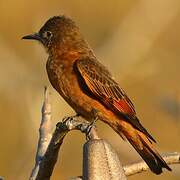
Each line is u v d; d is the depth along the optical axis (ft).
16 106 46.80
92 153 18.60
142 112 50.31
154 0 53.98
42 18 51.49
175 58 54.39
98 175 18.43
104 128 43.39
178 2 55.01
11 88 47.01
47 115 23.59
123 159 31.17
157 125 48.70
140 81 51.65
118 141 31.58
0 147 45.11
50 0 55.16
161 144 47.52
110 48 51.01
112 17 54.54
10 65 48.21
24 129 44.70
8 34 54.19
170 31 55.31
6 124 46.39
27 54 51.24
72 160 46.65
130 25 52.85
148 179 43.16
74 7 55.06
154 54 53.78
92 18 55.01
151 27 53.47
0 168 44.50
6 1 54.75
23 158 43.21
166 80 52.95
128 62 51.24
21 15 54.85
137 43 52.01
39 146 22.89
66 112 42.80
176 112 34.27
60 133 20.93
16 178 41.86
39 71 47.14
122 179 18.49
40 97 44.14
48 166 20.89
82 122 20.92
